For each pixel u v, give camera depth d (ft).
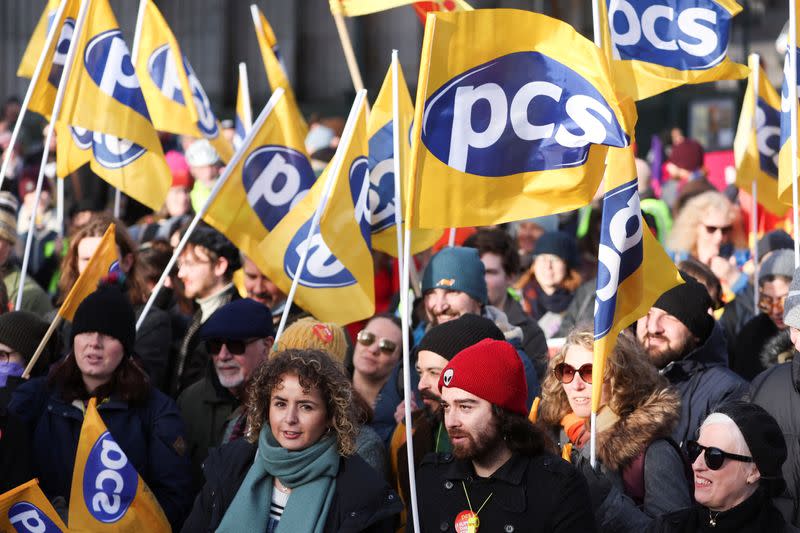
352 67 35.53
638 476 23.77
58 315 30.04
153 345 32.83
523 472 21.45
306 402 22.54
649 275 25.18
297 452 22.50
